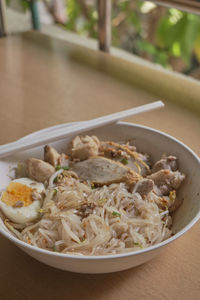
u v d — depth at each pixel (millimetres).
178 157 569
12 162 572
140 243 501
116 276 494
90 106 746
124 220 517
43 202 540
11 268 504
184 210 526
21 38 995
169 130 687
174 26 1270
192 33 1254
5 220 523
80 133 604
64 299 477
